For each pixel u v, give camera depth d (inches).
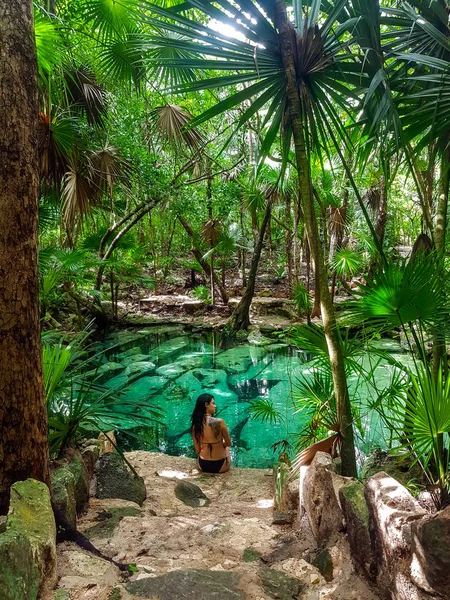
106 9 221.9
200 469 187.5
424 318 89.4
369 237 402.0
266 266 757.3
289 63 109.3
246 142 536.7
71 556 83.6
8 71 78.7
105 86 348.5
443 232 119.0
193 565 88.4
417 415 85.6
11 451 82.8
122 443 241.4
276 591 76.6
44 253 331.9
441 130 116.8
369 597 72.2
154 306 576.1
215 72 368.5
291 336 137.9
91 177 330.6
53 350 123.7
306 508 103.5
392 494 71.5
